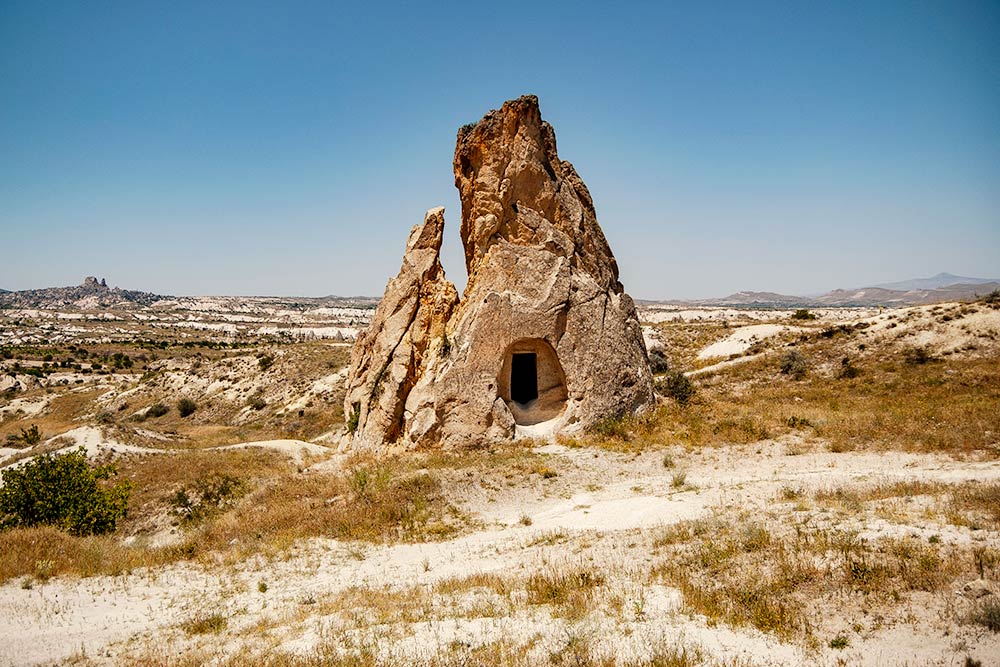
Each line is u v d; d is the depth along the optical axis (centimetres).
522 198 2441
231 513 1828
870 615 850
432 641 901
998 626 756
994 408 2227
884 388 3106
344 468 2123
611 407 2361
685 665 775
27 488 1736
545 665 809
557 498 1739
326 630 989
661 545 1245
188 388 7150
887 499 1345
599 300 2433
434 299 2470
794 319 8450
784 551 1084
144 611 1166
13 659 959
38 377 9694
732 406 2734
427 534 1541
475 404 2189
